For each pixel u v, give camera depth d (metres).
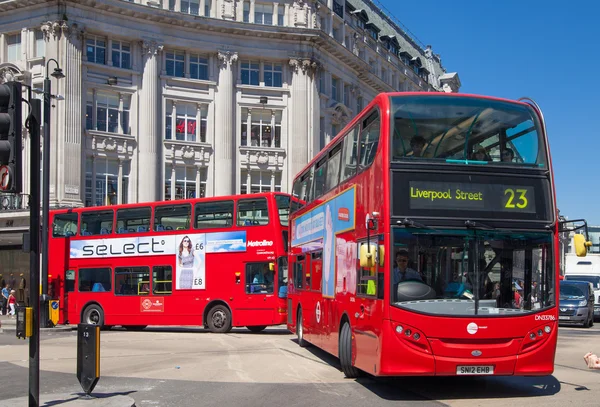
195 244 26.59
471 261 11.13
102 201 44.22
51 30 42.50
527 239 11.32
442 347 10.86
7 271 44.78
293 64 49.91
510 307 11.09
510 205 11.36
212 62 48.19
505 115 11.72
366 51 60.34
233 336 24.83
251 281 25.62
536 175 11.56
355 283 12.83
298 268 19.92
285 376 14.23
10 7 43.50
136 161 45.47
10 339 25.00
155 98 45.94
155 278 27.08
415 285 10.98
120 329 29.98
